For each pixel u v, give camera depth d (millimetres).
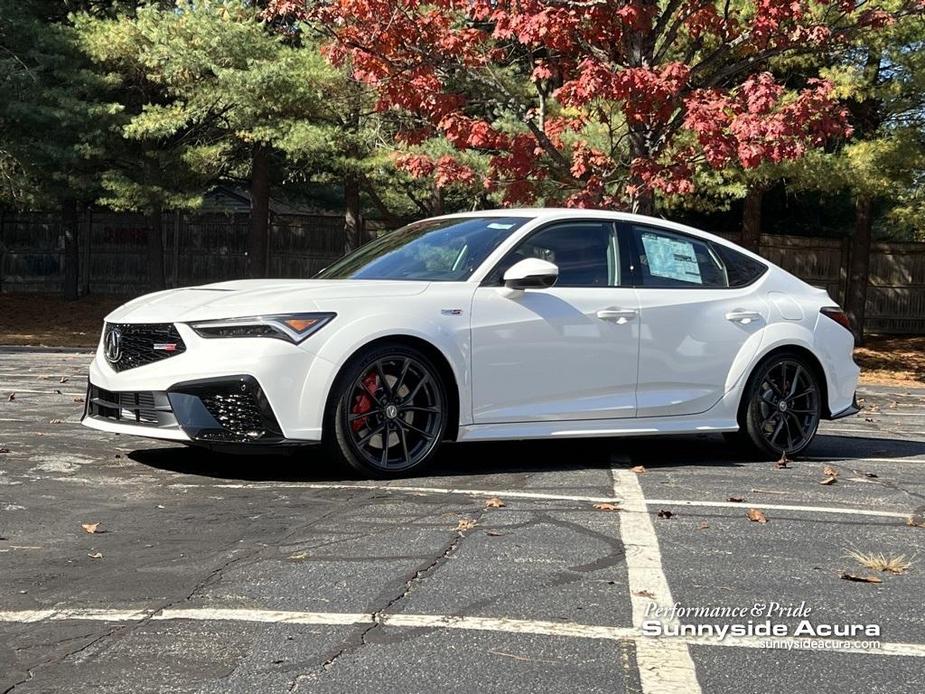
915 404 13406
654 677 3062
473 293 6250
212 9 19906
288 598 3717
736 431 7195
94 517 4930
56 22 24141
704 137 11094
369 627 3428
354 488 5691
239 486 5699
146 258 28219
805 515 5328
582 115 13859
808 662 3227
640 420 6746
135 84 23203
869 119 20703
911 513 5465
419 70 12414
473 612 3596
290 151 19547
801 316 7383
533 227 6629
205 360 5711
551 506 5305
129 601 3672
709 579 4082
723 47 12469
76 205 27016
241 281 6645
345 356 5797
